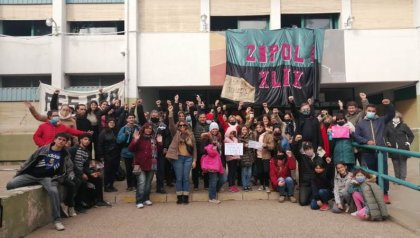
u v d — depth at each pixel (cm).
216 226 566
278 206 712
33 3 1484
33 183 596
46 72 1441
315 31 1412
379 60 1410
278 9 1482
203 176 862
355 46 1413
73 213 644
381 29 1416
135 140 715
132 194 775
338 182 660
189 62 1411
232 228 555
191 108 877
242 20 1519
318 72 1396
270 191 783
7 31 1511
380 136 696
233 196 777
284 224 576
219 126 856
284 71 1388
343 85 1549
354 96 1650
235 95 1364
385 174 664
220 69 1405
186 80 1409
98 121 854
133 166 746
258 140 823
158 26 1467
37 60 1443
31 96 1445
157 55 1416
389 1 1478
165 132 800
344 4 1476
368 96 1694
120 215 650
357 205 617
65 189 638
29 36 1470
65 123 761
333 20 1521
